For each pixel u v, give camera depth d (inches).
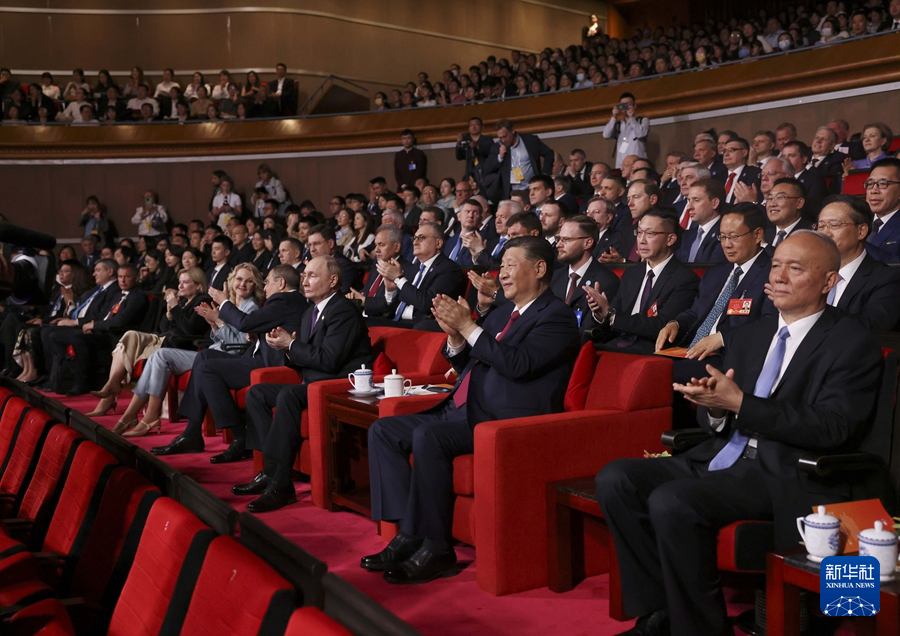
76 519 88.5
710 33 449.7
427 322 182.2
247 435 161.0
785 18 422.6
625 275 159.2
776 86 314.5
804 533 76.7
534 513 105.5
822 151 244.7
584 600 102.0
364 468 144.9
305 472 153.0
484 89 428.5
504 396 116.0
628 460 93.8
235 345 205.5
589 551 108.4
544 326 117.9
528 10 619.5
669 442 97.6
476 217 221.9
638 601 89.4
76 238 471.8
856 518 77.1
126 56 520.7
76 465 93.7
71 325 285.4
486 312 163.2
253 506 144.2
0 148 466.9
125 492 79.0
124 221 471.2
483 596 104.1
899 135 283.6
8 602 75.3
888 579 69.9
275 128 459.2
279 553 55.4
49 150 468.1
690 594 83.1
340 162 450.3
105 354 277.9
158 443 199.0
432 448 112.3
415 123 430.9
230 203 443.2
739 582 104.7
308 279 160.6
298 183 457.4
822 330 89.4
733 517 84.7
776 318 95.3
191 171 466.9
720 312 137.6
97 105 491.5
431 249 194.1
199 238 403.5
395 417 122.6
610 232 217.5
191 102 489.7
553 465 106.4
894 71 284.5
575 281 165.2
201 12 520.4
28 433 116.2
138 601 65.9
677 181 251.6
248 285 214.4
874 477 86.0
